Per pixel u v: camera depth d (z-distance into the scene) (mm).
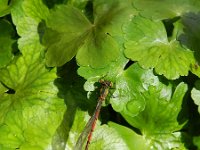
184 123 261
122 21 260
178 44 258
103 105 248
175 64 251
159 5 269
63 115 257
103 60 249
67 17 269
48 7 286
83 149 251
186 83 257
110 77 249
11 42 276
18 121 255
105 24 260
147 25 261
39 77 262
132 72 251
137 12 265
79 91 260
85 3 284
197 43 259
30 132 254
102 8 269
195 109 261
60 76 262
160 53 254
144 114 258
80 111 257
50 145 253
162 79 254
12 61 270
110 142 254
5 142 252
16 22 271
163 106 255
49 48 262
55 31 265
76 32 261
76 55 251
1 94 266
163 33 260
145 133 263
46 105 258
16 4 274
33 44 268
